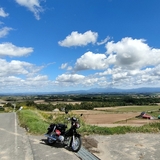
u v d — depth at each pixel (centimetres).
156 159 683
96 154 743
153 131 1140
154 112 6644
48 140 909
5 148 834
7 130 1268
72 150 803
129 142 910
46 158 706
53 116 1931
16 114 2648
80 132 1098
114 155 729
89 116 5119
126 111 7369
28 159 697
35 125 1294
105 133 1086
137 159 685
